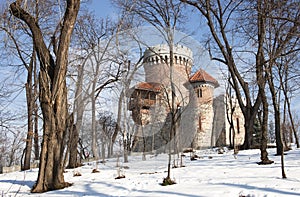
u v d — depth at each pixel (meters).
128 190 9.38
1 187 11.55
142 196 8.35
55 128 10.92
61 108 11.12
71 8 11.27
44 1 14.30
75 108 13.09
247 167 12.55
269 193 7.68
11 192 10.35
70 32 11.31
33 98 20.69
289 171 10.91
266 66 14.29
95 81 12.41
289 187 8.25
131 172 13.00
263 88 14.10
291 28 11.70
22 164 21.91
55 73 11.06
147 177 11.43
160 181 10.30
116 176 12.48
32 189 10.44
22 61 20.97
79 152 23.95
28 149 20.70
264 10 11.78
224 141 28.78
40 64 11.10
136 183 10.33
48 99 10.93
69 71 12.50
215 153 19.84
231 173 11.28
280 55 11.61
